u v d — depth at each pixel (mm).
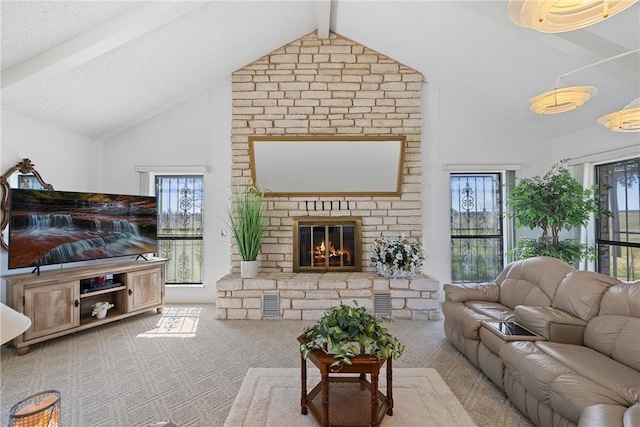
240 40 3703
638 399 1457
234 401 2146
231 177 4355
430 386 2297
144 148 4383
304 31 4195
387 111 4289
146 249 4000
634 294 1941
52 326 3010
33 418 1278
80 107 3531
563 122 3896
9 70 2650
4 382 2379
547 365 1775
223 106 4391
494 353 2324
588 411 1414
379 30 3793
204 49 3539
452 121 4363
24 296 2844
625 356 1779
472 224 4500
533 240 3762
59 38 2598
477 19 2945
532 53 3064
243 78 4293
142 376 2484
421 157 4344
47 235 3160
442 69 3977
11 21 2301
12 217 2945
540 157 4352
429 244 4363
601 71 2887
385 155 4215
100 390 2287
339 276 4016
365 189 4297
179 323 3686
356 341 1814
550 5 1434
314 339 1957
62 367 2619
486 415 2006
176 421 1960
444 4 2941
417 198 4309
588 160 3766
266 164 4250
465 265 4484
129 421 1957
